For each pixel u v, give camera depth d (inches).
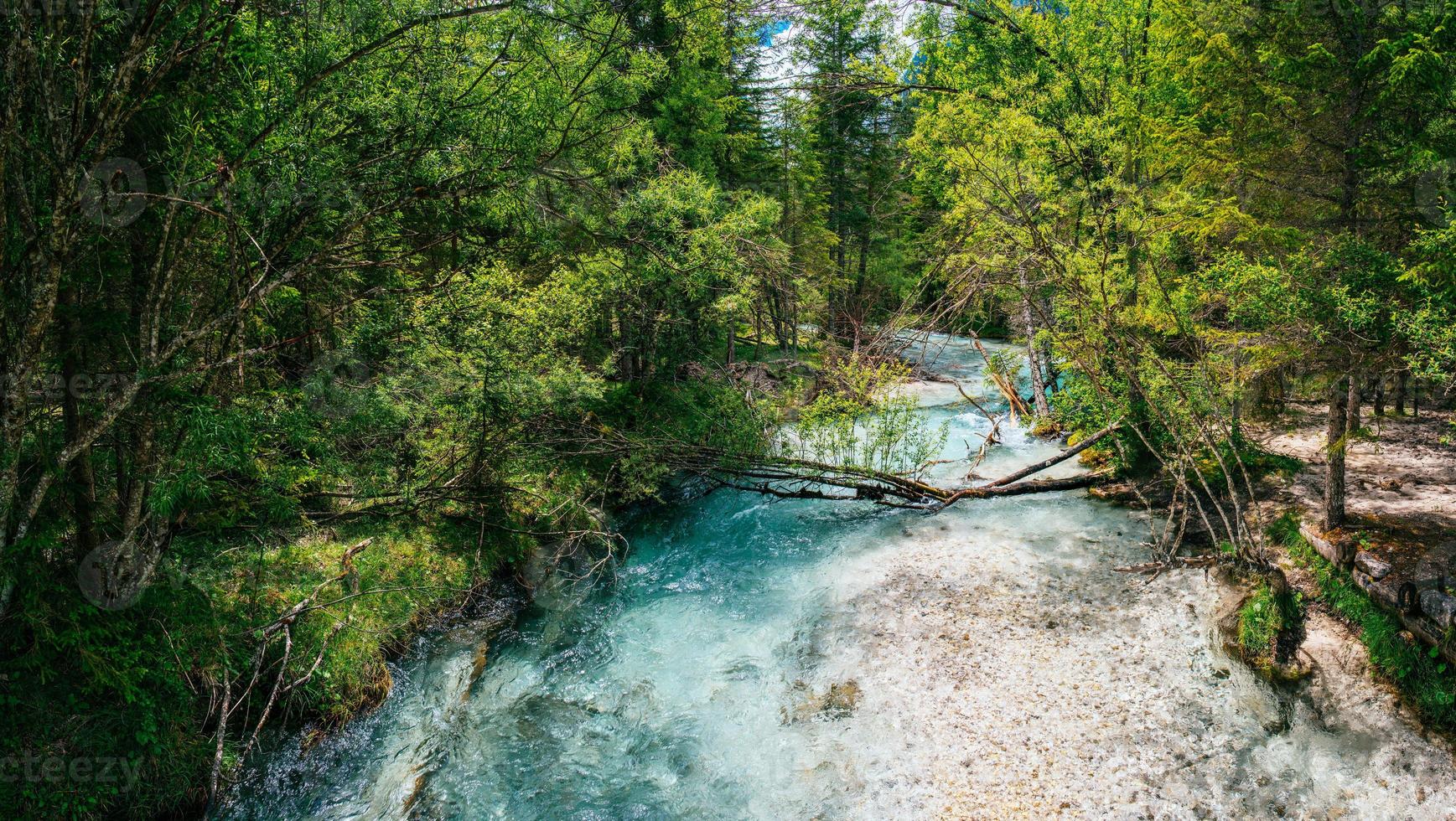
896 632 335.3
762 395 594.9
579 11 331.3
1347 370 275.7
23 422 188.7
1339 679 268.1
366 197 303.0
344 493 361.7
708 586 395.9
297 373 385.4
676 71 631.2
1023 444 621.3
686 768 259.0
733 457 500.1
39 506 212.2
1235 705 267.7
